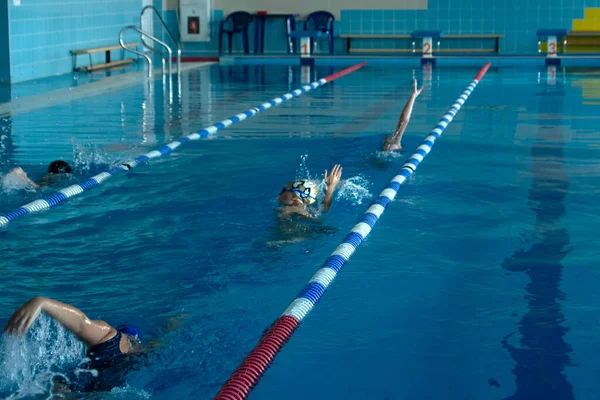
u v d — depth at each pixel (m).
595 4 15.92
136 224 4.52
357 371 2.68
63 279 3.62
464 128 7.97
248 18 16.44
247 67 15.23
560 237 4.21
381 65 15.52
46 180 5.57
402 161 6.29
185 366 2.73
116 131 7.89
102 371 2.64
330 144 7.08
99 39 14.82
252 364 2.68
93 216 4.70
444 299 3.34
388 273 3.68
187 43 17.31
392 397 2.50
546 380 2.60
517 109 9.37
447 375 2.64
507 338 2.93
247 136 7.57
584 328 3.01
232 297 3.40
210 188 5.38
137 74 13.59
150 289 3.49
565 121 8.37
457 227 4.43
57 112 9.24
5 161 6.38
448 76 13.38
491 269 3.72
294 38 16.95
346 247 4.00
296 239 4.21
